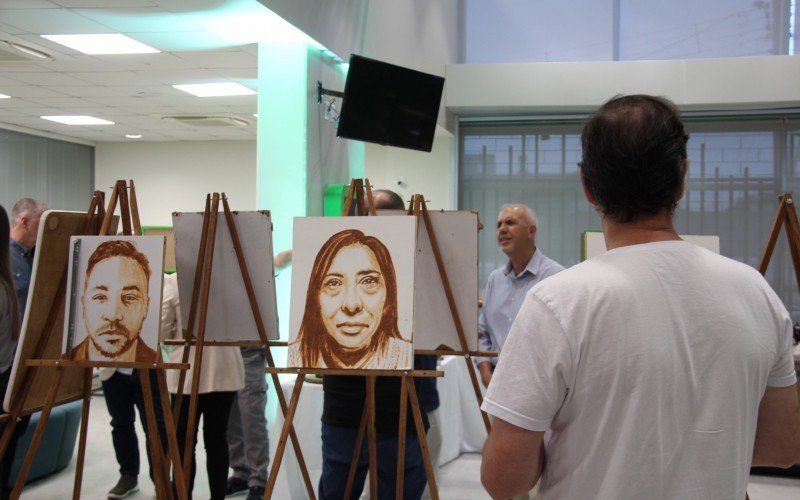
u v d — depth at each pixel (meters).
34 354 2.22
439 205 6.96
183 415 3.15
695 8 6.69
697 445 1.04
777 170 6.59
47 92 6.57
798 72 6.00
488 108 6.53
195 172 9.96
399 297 2.06
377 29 4.98
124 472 3.94
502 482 1.11
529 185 6.95
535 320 1.08
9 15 4.02
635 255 1.09
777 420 1.16
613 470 1.04
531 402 1.06
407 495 2.37
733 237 6.66
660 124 1.08
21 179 8.94
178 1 3.54
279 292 4.12
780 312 1.12
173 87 6.25
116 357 2.15
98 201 2.41
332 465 2.34
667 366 1.03
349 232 2.13
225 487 3.26
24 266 3.66
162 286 2.17
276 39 4.14
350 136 3.64
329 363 2.02
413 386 2.09
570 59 6.93
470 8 7.16
